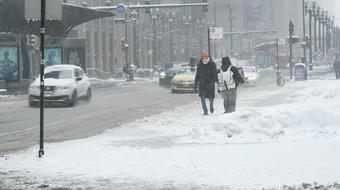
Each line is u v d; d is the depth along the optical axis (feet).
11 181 67.51
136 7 356.59
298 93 222.69
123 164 76.84
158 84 408.87
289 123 102.42
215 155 81.66
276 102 180.45
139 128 119.85
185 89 277.44
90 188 63.10
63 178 68.95
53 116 160.35
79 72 212.84
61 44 337.52
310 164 72.33
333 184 61.41
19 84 292.81
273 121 100.01
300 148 84.53
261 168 71.26
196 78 145.89
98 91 307.37
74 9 321.73
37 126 135.85
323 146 85.46
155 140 100.27
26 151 92.12
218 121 101.09
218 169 71.61
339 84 242.58
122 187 63.36
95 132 120.26
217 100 205.77
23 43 342.23
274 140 95.20
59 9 87.81
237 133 98.48
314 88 245.45
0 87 286.05
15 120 151.02
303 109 107.14
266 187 61.26
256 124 99.04
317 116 104.94
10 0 286.25
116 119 148.25
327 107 132.16
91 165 76.79
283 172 68.49
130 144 95.55
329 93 177.99
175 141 98.22
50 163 79.05
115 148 90.94
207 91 145.89
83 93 209.87
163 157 81.35
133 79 473.26
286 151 82.53
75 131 123.54
